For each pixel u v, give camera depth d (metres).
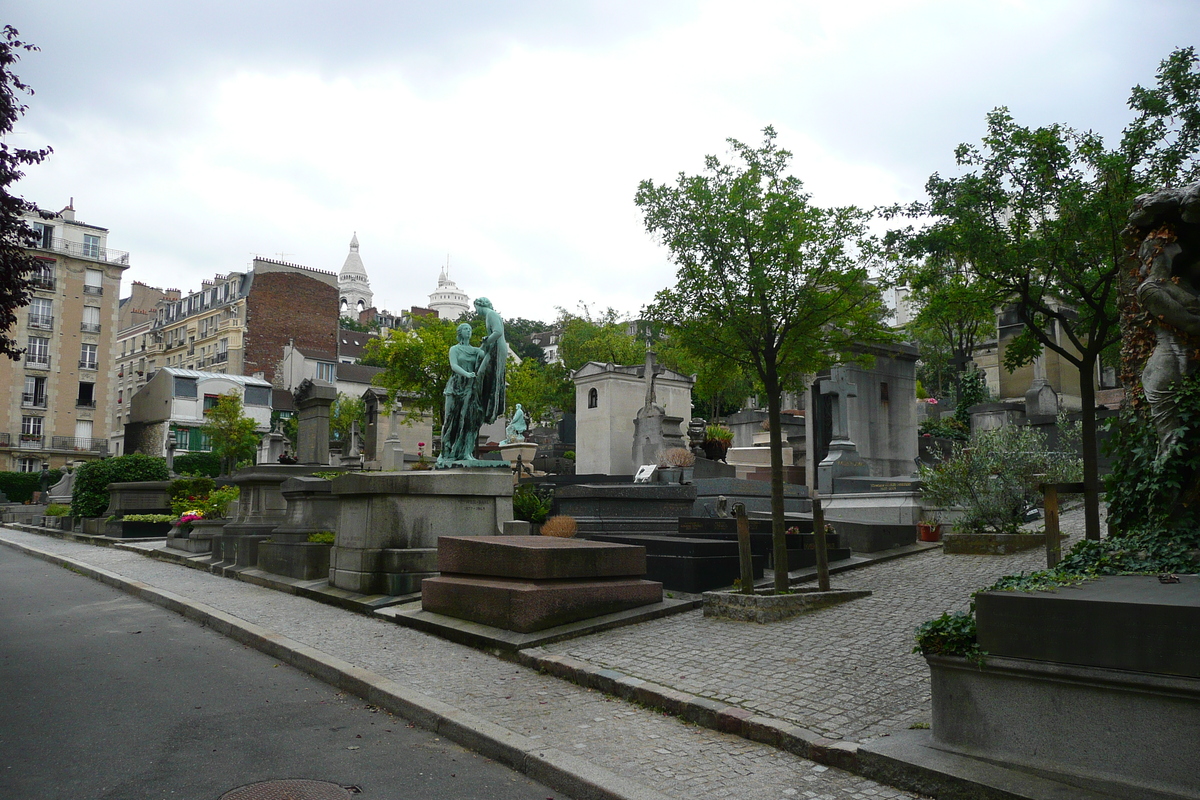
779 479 10.60
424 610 10.59
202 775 5.42
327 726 6.63
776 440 10.66
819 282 10.57
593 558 9.86
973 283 12.32
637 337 11.88
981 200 11.02
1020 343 12.05
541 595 9.07
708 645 8.61
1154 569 5.89
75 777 5.34
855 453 22.06
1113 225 10.09
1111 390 32.78
